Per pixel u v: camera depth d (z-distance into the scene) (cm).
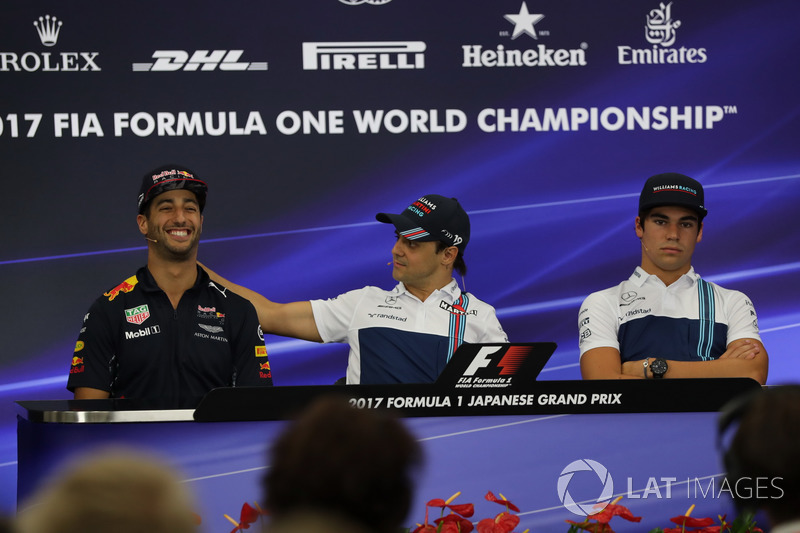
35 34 1293
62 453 612
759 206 1379
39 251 1297
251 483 619
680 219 1082
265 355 933
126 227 1316
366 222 1352
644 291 1109
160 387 877
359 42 1342
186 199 907
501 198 1362
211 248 1327
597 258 1374
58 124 1300
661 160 1374
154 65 1316
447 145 1357
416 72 1351
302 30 1336
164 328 888
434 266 1089
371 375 1077
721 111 1373
